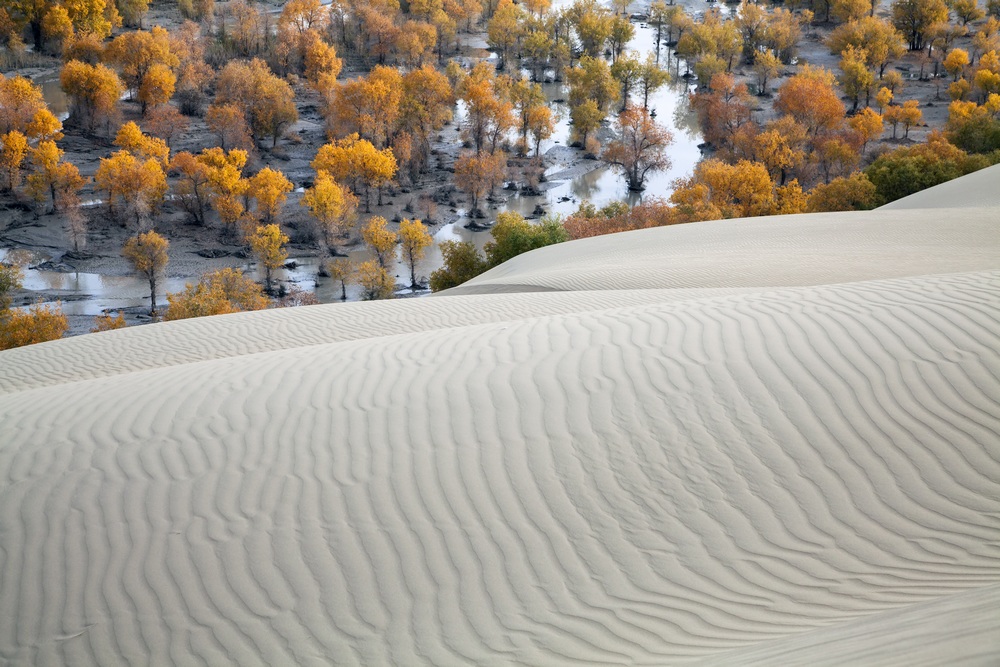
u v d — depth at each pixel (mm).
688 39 110750
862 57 102312
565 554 8656
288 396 11875
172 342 19234
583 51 117312
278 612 8266
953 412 9719
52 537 9383
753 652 6660
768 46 113188
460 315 20422
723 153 80875
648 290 21812
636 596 8078
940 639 5445
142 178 69938
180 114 89125
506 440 10234
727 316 12867
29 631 8281
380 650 7758
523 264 34969
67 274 62938
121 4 116375
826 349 11180
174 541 9188
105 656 7957
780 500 9016
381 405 11320
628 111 81062
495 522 9102
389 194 80312
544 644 7605
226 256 68125
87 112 89312
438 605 8203
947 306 11969
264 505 9586
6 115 81625
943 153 60625
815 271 23469
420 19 120938
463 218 76500
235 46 109688
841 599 7645
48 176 70375
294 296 59656
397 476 9836
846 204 56469
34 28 108250
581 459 9812
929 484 8922
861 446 9500
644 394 10758
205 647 7953
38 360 18469
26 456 10836
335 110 89500
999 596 6277
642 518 9000
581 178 85625
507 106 87875
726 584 8102
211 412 11602
